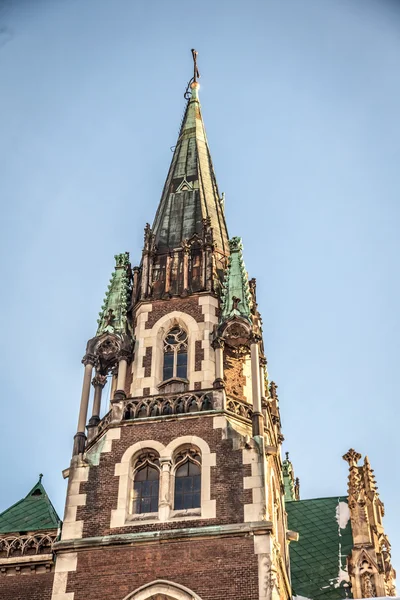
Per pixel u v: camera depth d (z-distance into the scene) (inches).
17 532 1432.1
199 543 1325.0
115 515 1380.4
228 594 1272.1
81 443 1491.1
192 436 1439.5
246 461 1396.4
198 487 1398.9
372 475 1574.8
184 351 1590.8
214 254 1737.2
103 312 1652.3
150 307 1646.2
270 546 1305.4
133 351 1600.6
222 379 1513.3
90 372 1577.3
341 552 1610.5
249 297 1635.1
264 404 1578.5
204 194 1886.1
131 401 1504.7
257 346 1562.5
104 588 1310.3
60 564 1343.5
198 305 1630.2
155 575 1307.8
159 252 1758.1
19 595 1375.5
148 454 1444.4
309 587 1541.6
